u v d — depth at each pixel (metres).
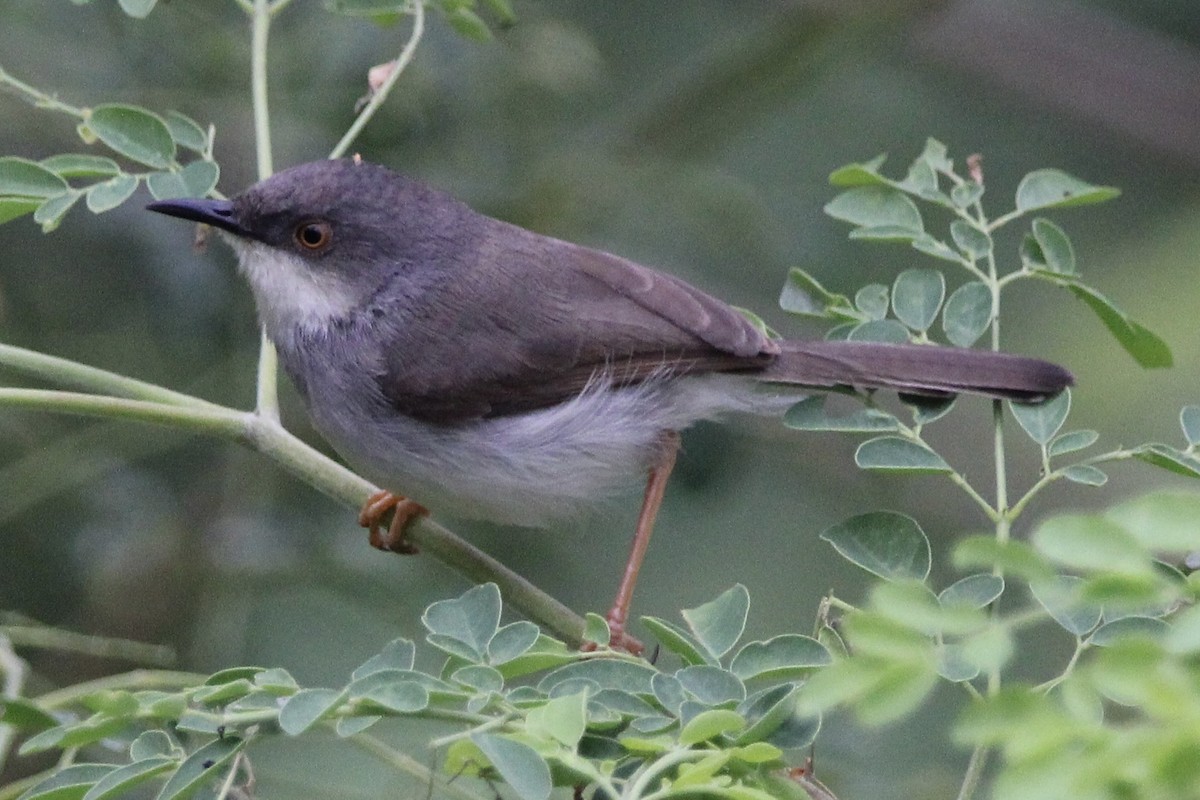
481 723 6.15
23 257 12.30
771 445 13.56
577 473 9.82
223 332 12.42
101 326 12.37
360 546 12.11
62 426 12.40
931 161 9.59
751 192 13.44
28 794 6.32
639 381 9.78
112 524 12.09
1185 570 6.51
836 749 10.25
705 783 5.68
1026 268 8.97
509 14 10.72
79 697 6.92
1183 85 16.00
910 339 9.09
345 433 9.87
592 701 6.38
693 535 13.35
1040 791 4.14
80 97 12.23
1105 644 6.38
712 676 6.45
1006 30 15.87
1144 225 15.70
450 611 6.71
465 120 12.77
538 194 12.98
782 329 14.10
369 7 10.12
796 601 13.21
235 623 11.93
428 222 9.90
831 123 15.38
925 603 4.84
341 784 9.81
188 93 12.29
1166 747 3.96
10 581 12.05
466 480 9.76
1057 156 15.92
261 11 9.86
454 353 9.61
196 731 6.22
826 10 13.80
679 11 14.98
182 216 9.62
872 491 13.66
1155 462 7.52
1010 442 14.73
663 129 13.73
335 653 12.01
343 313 9.81
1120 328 8.98
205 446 12.66
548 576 12.76
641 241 13.77
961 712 4.67
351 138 9.51
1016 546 4.54
